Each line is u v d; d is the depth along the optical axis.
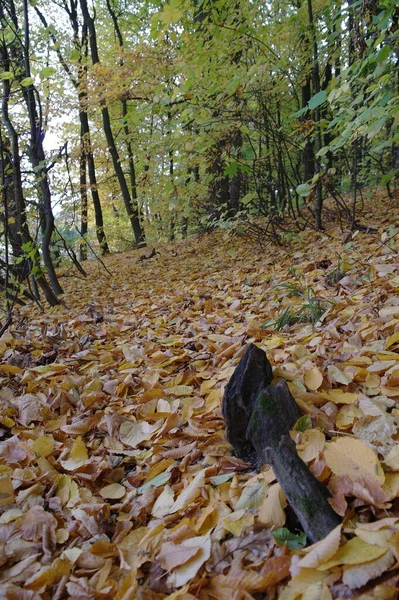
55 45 4.93
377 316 2.67
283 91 6.29
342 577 1.00
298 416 1.58
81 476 1.76
